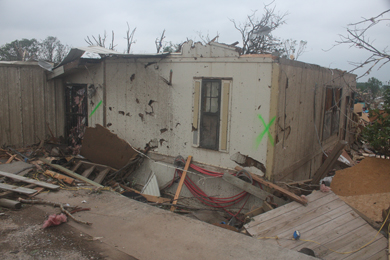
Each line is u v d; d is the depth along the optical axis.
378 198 4.36
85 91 7.70
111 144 6.67
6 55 26.17
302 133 6.30
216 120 5.60
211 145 5.73
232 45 5.41
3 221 3.91
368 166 4.89
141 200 5.79
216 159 5.68
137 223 4.00
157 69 6.32
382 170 4.74
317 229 3.92
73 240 3.50
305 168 6.82
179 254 3.25
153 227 3.89
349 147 10.41
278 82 4.80
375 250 3.57
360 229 3.90
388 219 3.92
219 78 5.43
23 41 27.34
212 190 5.76
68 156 7.11
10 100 7.24
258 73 4.99
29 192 4.78
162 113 6.38
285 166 5.59
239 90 5.23
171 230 3.81
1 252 3.19
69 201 4.69
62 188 5.28
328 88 7.69
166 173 6.43
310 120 6.68
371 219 4.11
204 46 5.57
